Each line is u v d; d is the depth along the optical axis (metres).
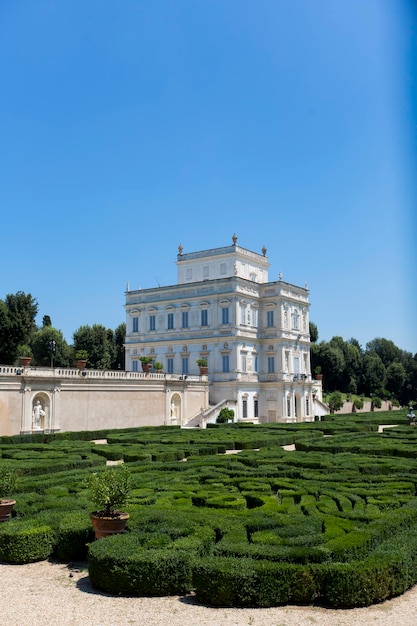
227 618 11.02
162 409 65.06
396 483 22.31
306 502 18.78
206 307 84.50
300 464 28.59
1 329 82.06
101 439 51.12
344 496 19.81
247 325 84.06
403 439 41.94
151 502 18.81
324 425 56.84
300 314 91.56
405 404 157.75
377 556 12.51
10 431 47.62
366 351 165.50
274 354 85.69
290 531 14.53
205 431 51.22
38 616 11.02
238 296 82.25
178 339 86.31
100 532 14.55
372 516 16.31
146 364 66.00
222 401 75.50
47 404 51.34
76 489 21.09
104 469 26.20
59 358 104.94
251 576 11.59
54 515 16.41
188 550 13.05
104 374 57.78
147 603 11.77
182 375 70.12
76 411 54.03
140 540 13.76
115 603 11.76
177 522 15.25
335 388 138.12
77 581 13.18
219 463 28.05
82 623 10.70
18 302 85.31
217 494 20.03
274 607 11.62
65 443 39.16
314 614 11.27
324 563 12.28
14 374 47.97
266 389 85.38
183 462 28.58
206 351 83.50
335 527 15.04
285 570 11.74
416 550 13.34
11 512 17.45
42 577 13.48
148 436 45.12
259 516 16.19
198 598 11.93
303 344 91.75
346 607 11.61
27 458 30.38
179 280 94.25
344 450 35.97
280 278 88.19
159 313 89.44
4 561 14.72
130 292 93.56
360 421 65.56
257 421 84.44
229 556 12.72
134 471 26.19
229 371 81.25
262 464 29.16
